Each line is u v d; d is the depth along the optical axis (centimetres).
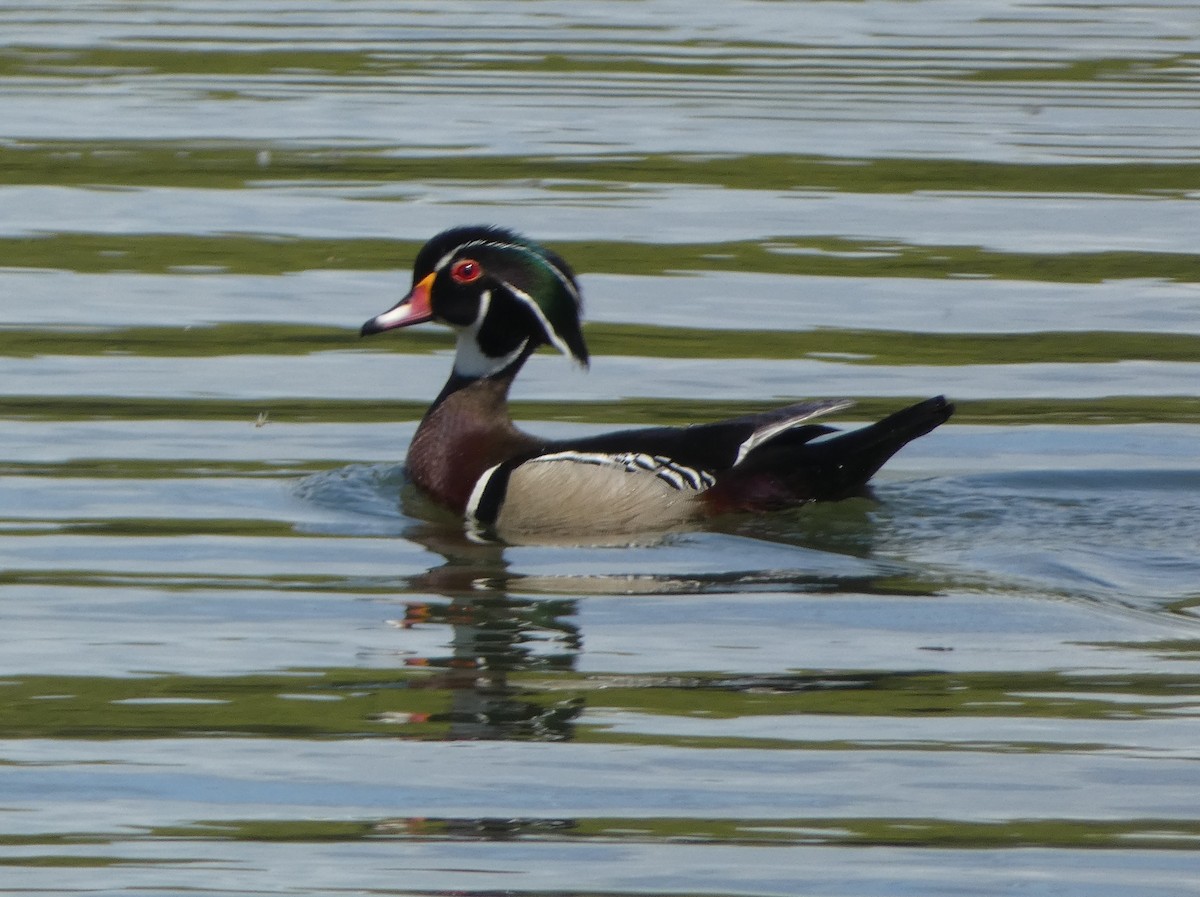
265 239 2062
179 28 3067
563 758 959
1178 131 2469
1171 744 970
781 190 2238
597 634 1133
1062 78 2745
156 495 1402
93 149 2391
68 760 957
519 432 1446
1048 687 1046
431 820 894
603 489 1361
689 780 934
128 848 867
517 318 1445
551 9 3262
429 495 1420
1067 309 1877
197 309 1870
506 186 2241
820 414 1359
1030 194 2223
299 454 1507
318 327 1831
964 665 1080
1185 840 872
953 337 1800
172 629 1141
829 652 1101
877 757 957
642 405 1639
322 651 1105
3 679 1061
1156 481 1440
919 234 2094
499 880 841
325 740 982
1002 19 3170
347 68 2802
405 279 1955
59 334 1786
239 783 933
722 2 3306
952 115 2547
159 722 1003
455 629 1141
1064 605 1177
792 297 1905
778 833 880
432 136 2456
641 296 1905
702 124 2503
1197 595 1201
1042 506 1387
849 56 2886
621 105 2597
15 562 1257
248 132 2469
